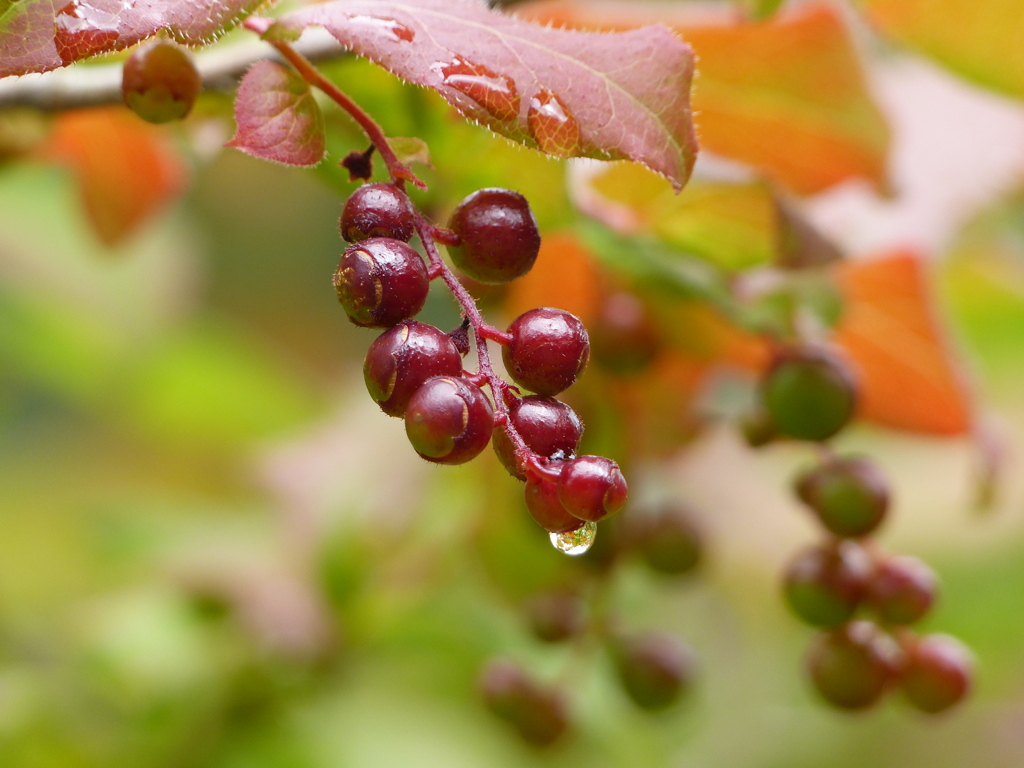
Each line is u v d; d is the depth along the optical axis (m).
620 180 0.28
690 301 0.28
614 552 0.30
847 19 0.29
